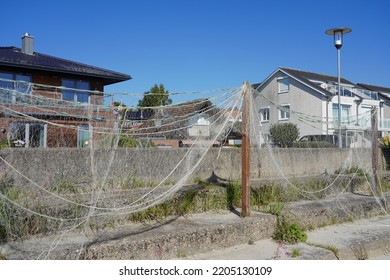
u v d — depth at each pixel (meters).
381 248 5.76
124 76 23.53
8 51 22.83
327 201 7.60
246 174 5.85
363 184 9.37
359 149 10.87
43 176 5.79
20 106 5.55
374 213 7.68
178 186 5.70
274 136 11.16
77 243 4.28
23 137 5.96
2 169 5.32
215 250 5.07
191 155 7.36
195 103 6.21
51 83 21.59
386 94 42.72
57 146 6.44
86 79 22.72
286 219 5.96
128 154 6.91
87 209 4.99
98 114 6.42
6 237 4.34
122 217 5.23
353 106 33.50
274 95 34.81
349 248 5.32
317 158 10.41
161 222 5.42
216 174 8.32
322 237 5.88
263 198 7.14
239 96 5.86
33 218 4.62
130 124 6.96
